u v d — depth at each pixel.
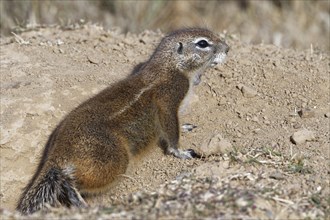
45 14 19.91
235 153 11.27
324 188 10.38
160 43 12.42
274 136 12.14
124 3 20.84
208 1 21.81
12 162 12.55
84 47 14.59
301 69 13.85
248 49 14.88
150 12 20.89
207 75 13.64
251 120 12.73
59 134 11.30
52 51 14.37
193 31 12.44
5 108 12.78
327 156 11.41
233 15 21.41
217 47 12.47
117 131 11.50
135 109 11.77
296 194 10.04
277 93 13.30
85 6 20.58
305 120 12.61
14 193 12.52
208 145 11.61
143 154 12.02
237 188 9.91
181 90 12.20
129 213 9.28
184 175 10.66
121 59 14.13
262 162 11.00
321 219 9.53
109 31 15.78
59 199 10.90
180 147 12.32
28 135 12.58
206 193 9.73
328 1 21.03
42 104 12.80
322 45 18.52
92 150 11.01
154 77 12.10
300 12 20.97
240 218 9.12
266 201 9.66
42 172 11.05
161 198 9.75
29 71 13.55
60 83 13.20
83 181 11.02
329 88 13.38
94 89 13.04
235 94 13.28
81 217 9.20
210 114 12.99
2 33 18.58
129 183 11.70
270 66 13.82
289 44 19.48
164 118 12.03
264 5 21.36
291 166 10.88
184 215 9.16
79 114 11.46
